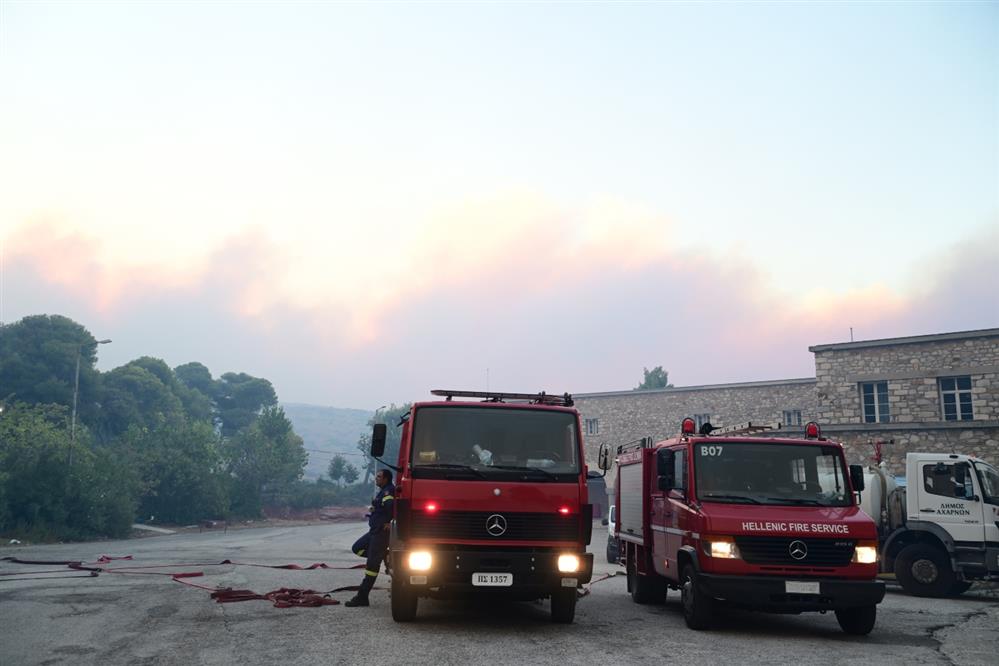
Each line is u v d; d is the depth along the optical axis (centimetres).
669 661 821
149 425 9862
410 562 943
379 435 1090
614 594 1504
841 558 1000
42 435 4306
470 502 962
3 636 935
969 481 1541
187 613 1113
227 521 6406
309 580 1606
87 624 1020
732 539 1005
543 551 970
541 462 1000
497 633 970
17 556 2556
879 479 1698
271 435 8431
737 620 1155
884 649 923
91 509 4066
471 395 1080
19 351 8962
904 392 3186
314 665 773
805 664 819
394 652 837
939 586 1541
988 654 894
